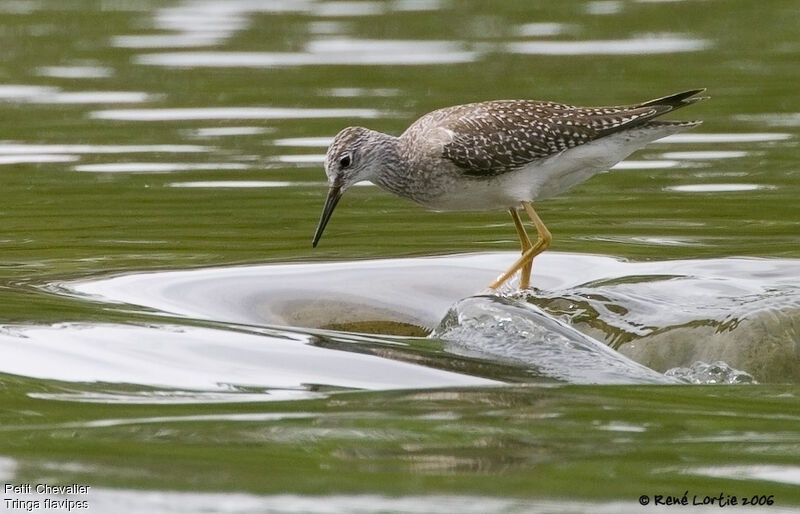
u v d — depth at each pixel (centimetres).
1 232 1978
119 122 2642
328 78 2952
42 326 1495
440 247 1953
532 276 1816
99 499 1015
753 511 988
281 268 1797
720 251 1864
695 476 1052
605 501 1005
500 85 2825
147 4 3678
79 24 3444
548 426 1177
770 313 1470
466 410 1228
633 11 3531
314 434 1156
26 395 1265
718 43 3172
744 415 1212
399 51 3166
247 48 3212
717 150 2467
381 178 1942
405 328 1595
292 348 1447
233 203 2166
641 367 1427
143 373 1343
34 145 2483
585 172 1886
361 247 1942
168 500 1014
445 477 1053
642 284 1639
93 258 1844
